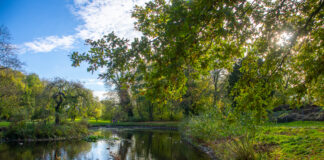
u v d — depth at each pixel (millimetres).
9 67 21875
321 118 18312
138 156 12648
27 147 15281
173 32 4047
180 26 4027
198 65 5430
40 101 21969
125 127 37469
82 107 26594
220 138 13328
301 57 6863
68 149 14641
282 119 20156
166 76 4281
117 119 43250
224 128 11820
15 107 23844
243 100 6570
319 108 19938
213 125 13680
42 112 21047
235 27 5566
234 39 6281
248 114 8234
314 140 9492
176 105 30375
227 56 5828
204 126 14977
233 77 22734
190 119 21594
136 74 4930
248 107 6430
